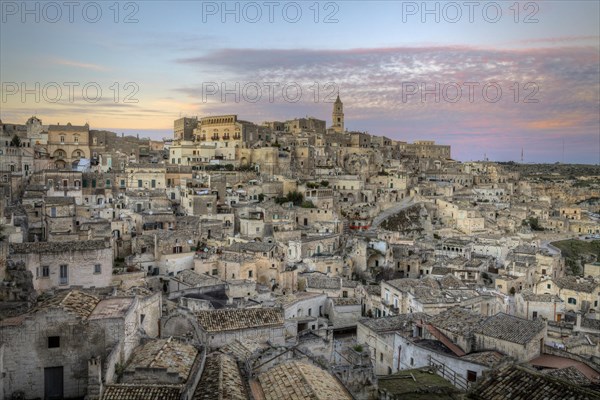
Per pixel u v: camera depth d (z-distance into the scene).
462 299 86.31
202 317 55.25
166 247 108.75
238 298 80.88
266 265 109.38
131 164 174.12
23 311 48.75
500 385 37.28
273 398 37.75
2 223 75.75
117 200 143.75
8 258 59.66
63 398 41.53
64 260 66.50
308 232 157.62
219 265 106.69
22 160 166.75
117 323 42.88
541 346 55.00
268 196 188.50
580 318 82.31
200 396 37.59
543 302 97.69
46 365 41.22
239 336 54.16
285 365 42.91
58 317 41.34
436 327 58.88
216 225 139.88
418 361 55.47
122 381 41.16
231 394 37.16
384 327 69.25
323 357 51.00
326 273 121.06
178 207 156.50
